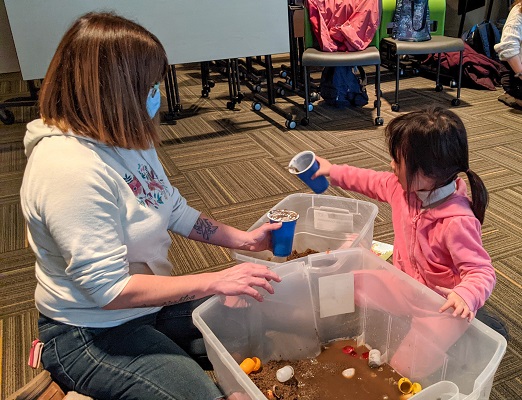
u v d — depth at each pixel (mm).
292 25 3764
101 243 1002
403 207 1362
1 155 3201
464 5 4570
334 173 1569
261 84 4387
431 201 1267
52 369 1090
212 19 3070
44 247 1055
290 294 1323
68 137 1032
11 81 4965
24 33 2865
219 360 1099
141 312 1163
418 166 1198
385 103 3861
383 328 1386
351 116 3623
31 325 1742
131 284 1038
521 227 2131
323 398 1259
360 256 1385
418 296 1244
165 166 2939
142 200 1137
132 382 1043
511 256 1940
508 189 2449
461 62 3611
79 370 1069
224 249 2098
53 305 1080
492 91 4008
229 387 1103
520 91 3504
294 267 1308
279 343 1362
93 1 2869
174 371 1052
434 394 967
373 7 3465
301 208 1739
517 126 3250
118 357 1066
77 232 978
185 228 1411
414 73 4492
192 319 1193
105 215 1017
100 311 1091
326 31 3500
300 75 4195
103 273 1002
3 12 5062
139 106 1060
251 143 3223
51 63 1044
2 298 1885
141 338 1101
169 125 3635
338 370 1346
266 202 2467
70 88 1013
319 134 3312
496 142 3010
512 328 1580
